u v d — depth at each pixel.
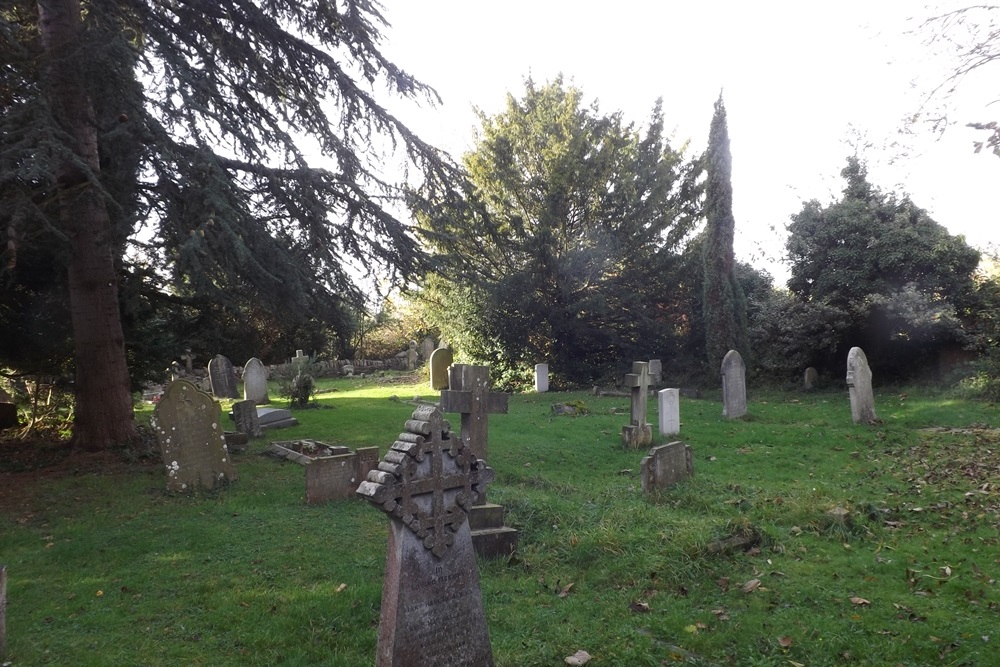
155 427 9.56
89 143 10.90
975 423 14.55
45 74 9.45
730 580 6.04
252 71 12.72
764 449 12.78
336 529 7.89
